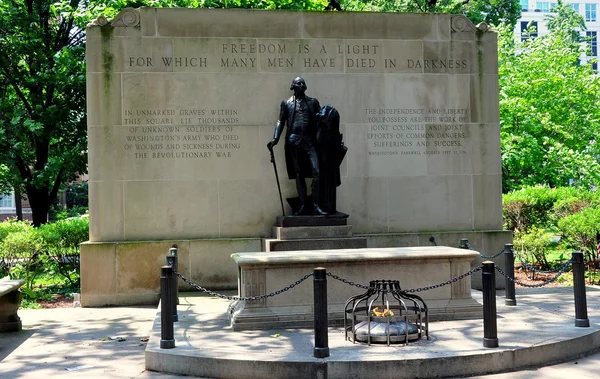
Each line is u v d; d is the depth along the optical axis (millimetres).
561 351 7902
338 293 9438
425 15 14422
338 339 8211
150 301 13023
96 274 12898
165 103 13391
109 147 13188
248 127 13656
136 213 13234
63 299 14242
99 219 13133
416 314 8305
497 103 14625
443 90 14438
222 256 13320
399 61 14297
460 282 9727
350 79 14086
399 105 14250
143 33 13359
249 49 13750
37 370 7574
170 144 13383
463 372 7160
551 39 27938
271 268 9242
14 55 20078
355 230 13961
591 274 15391
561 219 16156
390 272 9586
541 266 16422
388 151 14156
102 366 7754
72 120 21031
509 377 7117
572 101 24297
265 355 7324
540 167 22906
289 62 13883
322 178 12484
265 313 9125
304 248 11945
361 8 26938
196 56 13539
